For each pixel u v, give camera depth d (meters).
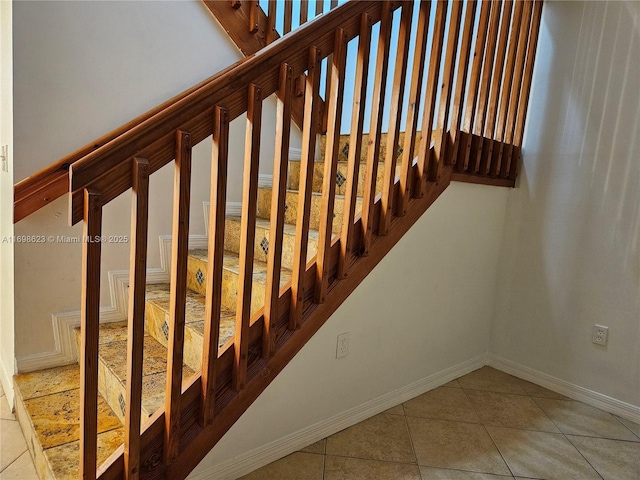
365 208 1.64
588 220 2.17
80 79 1.83
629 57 2.00
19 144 1.71
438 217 2.02
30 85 1.71
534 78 2.37
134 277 1.02
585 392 2.19
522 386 2.34
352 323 1.70
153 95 2.04
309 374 1.58
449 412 1.99
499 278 2.55
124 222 2.03
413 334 2.03
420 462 1.59
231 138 2.40
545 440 1.80
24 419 1.58
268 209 2.42
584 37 2.16
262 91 1.20
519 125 2.37
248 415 1.40
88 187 0.93
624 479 1.56
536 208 2.37
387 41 1.52
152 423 1.17
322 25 1.31
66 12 1.76
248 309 1.31
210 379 1.26
